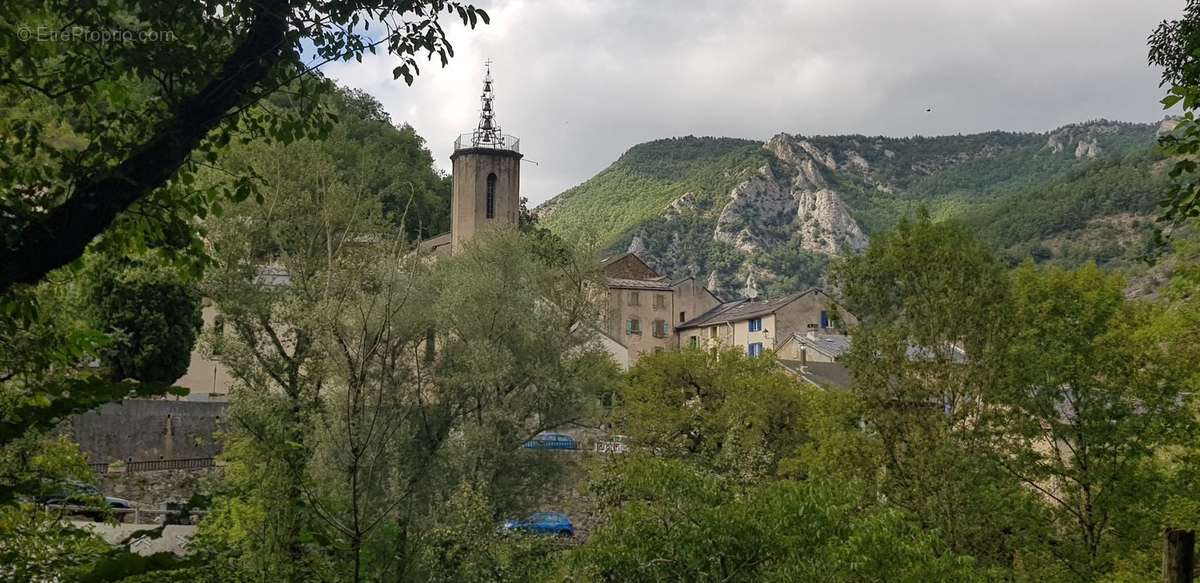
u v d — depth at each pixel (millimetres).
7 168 7332
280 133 7957
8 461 8750
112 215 6516
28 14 7387
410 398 29688
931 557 19219
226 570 14719
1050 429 26859
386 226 34594
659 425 44281
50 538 8414
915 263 26828
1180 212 12227
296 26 7047
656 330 98188
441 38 7594
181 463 39438
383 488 19797
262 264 33000
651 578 20422
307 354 29781
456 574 23641
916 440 25859
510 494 32125
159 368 40375
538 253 39344
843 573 18719
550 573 26094
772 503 20203
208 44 7281
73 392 6531
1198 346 22922
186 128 6832
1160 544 23391
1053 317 26406
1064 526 26156
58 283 9086
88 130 7434
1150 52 15164
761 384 47219
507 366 32812
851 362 27031
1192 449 24906
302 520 14273
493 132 68500
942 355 26469
